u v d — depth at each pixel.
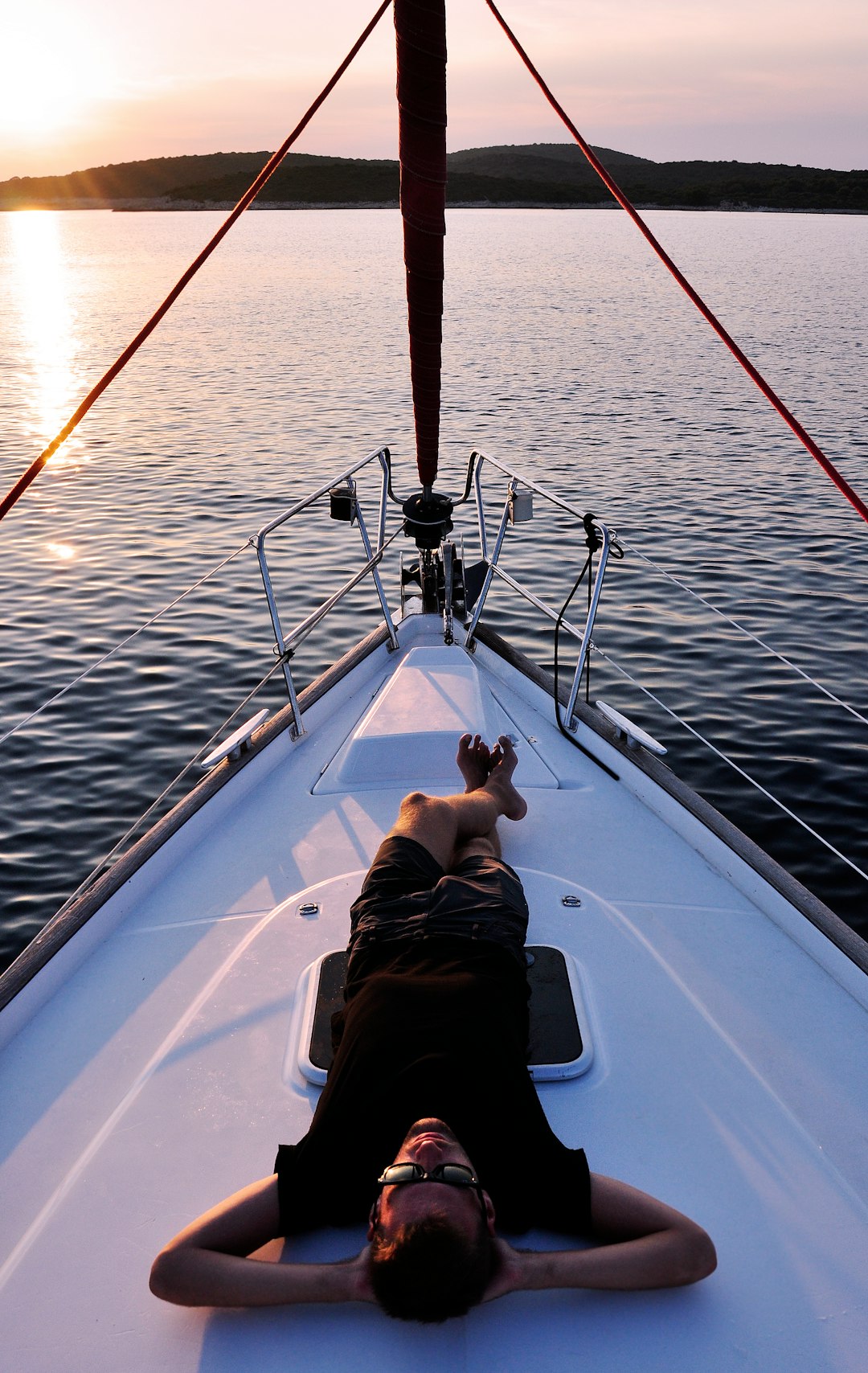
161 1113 2.22
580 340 34.31
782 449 17.55
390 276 66.25
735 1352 1.69
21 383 26.91
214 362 30.67
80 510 13.78
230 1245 1.79
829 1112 2.20
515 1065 1.96
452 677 4.08
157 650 8.83
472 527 12.54
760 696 7.72
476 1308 1.76
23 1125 2.21
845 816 6.11
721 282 59.12
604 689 7.89
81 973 2.70
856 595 9.99
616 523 12.74
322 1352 1.70
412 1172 1.67
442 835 2.60
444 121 2.77
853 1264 1.86
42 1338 1.75
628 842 3.28
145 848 3.14
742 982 2.61
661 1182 2.02
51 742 7.21
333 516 4.58
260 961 2.69
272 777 3.76
